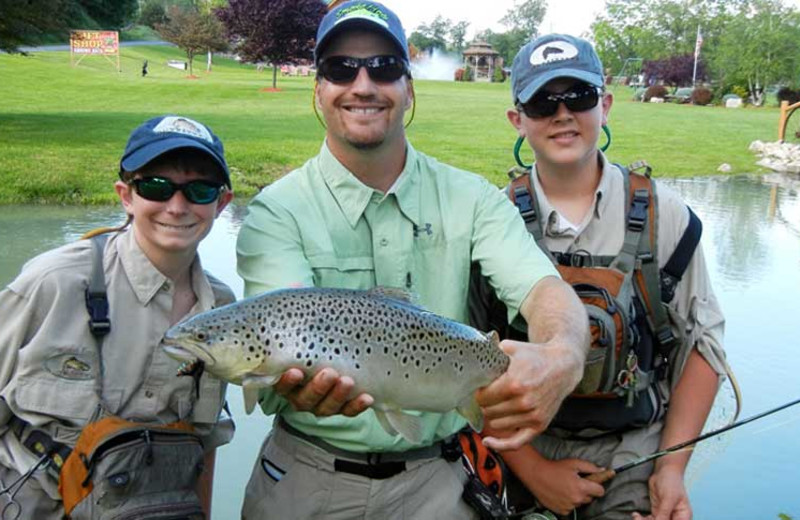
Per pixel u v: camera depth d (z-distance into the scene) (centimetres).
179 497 118
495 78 3953
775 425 208
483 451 137
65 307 119
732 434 199
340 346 107
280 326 105
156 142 117
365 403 107
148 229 120
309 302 107
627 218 150
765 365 251
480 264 133
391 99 124
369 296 111
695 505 170
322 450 126
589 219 151
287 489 129
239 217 444
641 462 148
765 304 318
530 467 151
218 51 2911
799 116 1612
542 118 150
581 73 147
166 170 117
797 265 386
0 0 1164
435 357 112
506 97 1858
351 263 128
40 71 2006
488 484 136
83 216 444
